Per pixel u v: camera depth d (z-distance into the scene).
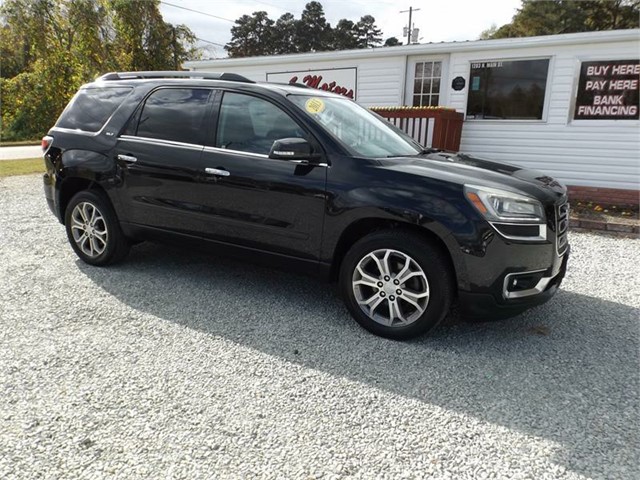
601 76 7.88
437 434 2.21
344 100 4.17
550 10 32.25
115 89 4.28
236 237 3.61
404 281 3.03
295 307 3.62
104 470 1.93
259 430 2.21
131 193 4.01
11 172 11.27
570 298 3.94
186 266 4.52
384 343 3.08
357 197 3.05
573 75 8.05
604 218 6.67
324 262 3.29
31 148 20.45
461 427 2.26
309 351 2.96
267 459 2.02
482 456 2.07
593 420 2.32
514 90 8.60
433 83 9.30
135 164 3.93
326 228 3.20
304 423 2.26
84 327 3.21
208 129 3.68
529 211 2.87
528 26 33.41
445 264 2.92
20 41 27.59
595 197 8.20
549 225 2.94
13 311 3.44
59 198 4.46
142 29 25.06
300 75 10.55
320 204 3.19
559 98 8.24
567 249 3.35
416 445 2.13
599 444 2.15
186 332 3.17
